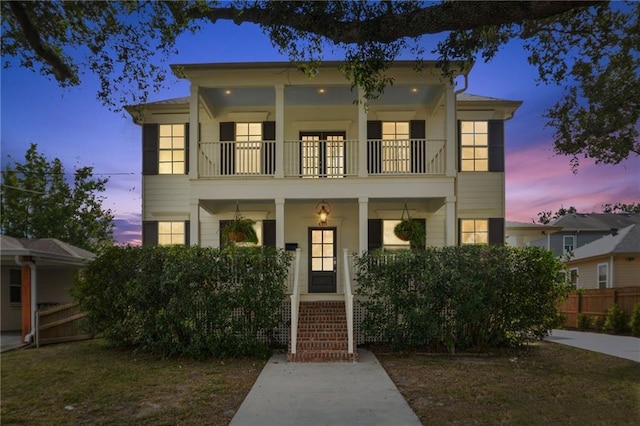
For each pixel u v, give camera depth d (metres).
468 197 13.34
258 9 7.19
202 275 9.37
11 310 14.77
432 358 9.16
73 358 9.12
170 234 13.51
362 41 6.73
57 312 11.31
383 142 13.38
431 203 13.36
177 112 13.59
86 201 20.84
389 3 6.54
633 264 17.94
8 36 7.64
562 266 9.95
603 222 24.78
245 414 5.54
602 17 8.24
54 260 12.45
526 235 18.56
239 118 13.77
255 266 9.65
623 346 10.90
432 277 9.49
